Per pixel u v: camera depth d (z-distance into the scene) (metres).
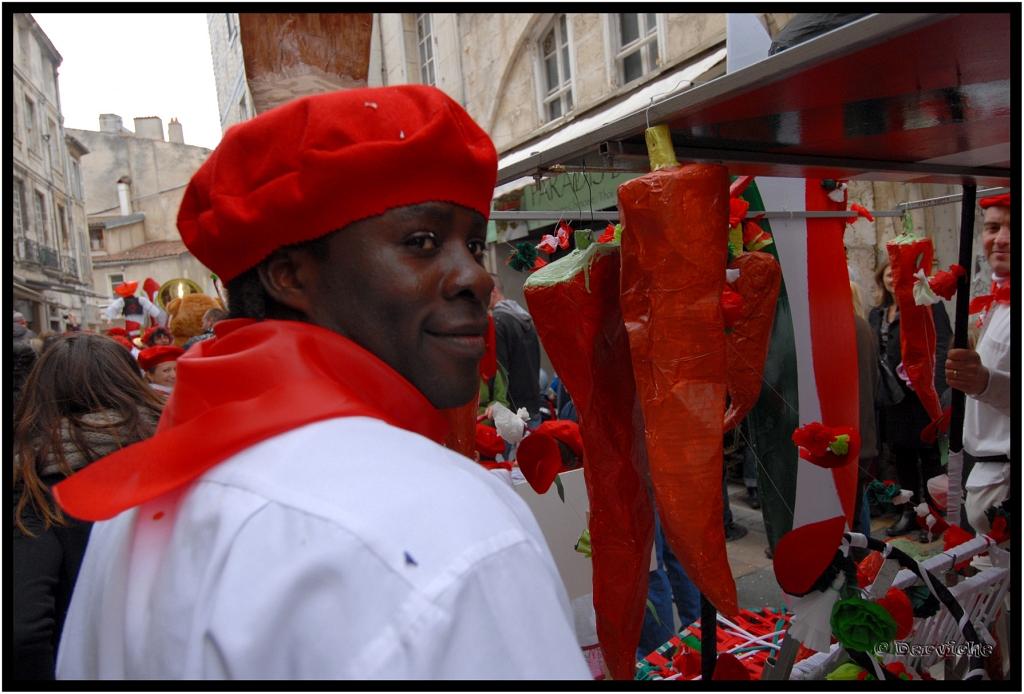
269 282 0.66
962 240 1.85
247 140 0.64
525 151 6.47
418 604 0.45
